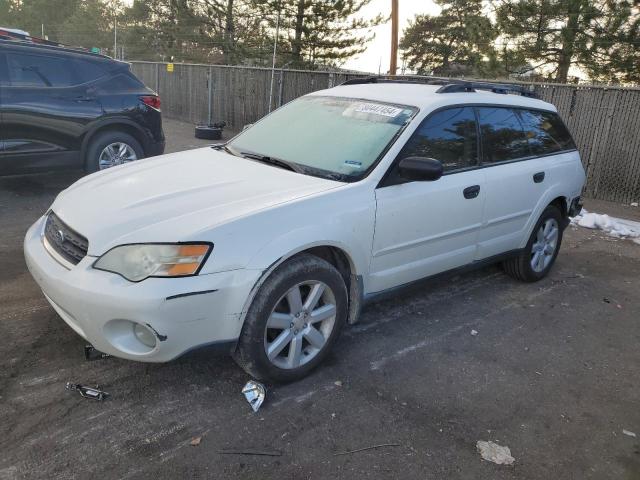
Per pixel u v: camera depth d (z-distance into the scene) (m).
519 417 3.24
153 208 3.11
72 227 3.10
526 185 4.80
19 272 4.62
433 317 4.46
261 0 22.19
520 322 4.52
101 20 41.72
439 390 3.43
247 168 3.79
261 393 3.14
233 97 15.34
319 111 4.41
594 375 3.80
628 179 9.41
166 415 2.98
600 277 5.80
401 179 3.73
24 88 6.52
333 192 3.40
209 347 2.95
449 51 32.66
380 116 4.06
